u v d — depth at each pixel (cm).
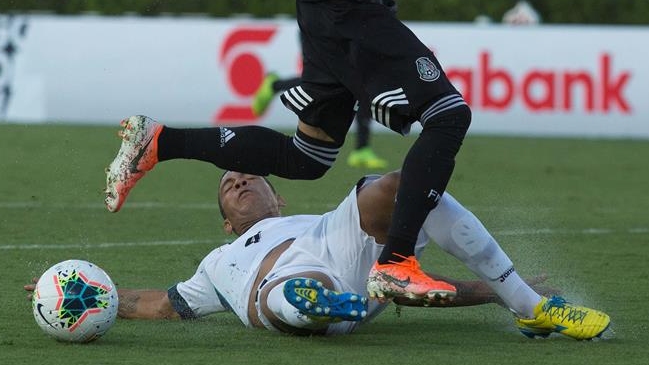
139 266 2447
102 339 1658
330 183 4138
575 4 7056
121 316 1845
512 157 5250
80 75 6144
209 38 6100
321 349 1591
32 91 6147
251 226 1898
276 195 1962
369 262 1675
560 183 4378
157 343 1630
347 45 1627
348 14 1622
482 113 6131
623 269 2481
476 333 1750
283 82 5512
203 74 6097
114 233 2934
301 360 1511
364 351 1582
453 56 6106
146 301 1841
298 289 1499
